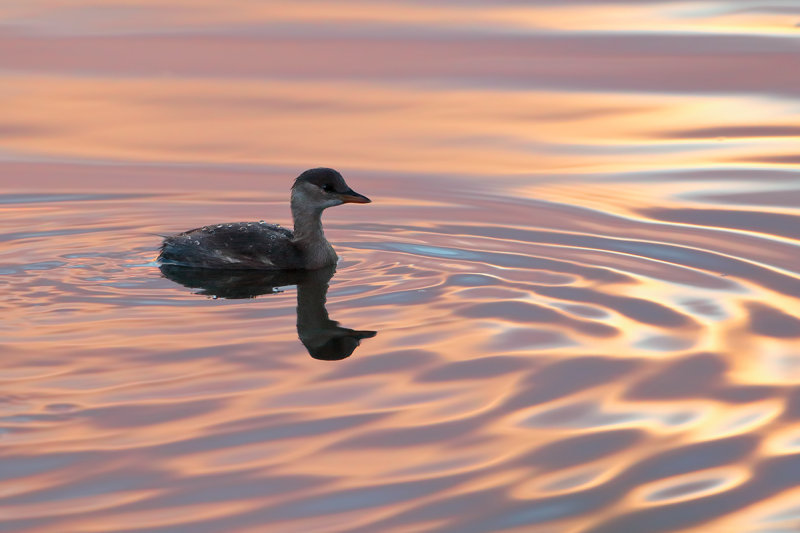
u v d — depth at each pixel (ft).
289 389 37.83
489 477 31.78
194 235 53.98
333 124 81.00
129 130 79.30
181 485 31.09
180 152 74.38
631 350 41.57
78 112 83.46
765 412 36.42
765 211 61.57
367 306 46.93
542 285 49.49
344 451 33.19
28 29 108.58
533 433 34.58
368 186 67.77
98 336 42.73
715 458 33.27
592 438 34.30
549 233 58.29
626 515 29.99
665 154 73.82
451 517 29.71
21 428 34.35
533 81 91.71
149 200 64.54
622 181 68.23
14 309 45.78
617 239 57.00
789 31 105.60
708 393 37.83
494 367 39.86
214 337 42.91
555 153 74.54
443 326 44.21
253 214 62.54
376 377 38.99
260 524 29.22
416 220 61.11
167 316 45.44
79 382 38.09
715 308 46.32
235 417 35.42
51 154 73.61
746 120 80.79
